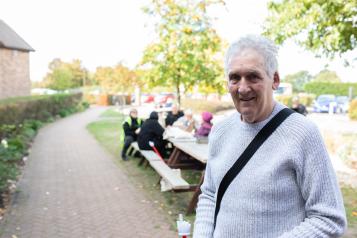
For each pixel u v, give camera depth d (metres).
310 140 1.48
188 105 32.50
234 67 1.56
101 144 13.57
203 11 11.42
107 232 5.09
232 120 1.76
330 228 1.42
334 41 7.30
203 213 1.88
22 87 29.95
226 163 1.65
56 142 14.25
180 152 8.02
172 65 11.49
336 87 47.84
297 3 7.88
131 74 44.81
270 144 1.54
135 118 10.48
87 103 42.59
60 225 5.37
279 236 1.49
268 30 8.69
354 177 7.35
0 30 28.41
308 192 1.47
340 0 6.58
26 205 6.28
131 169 9.08
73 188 7.41
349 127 14.69
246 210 1.54
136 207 6.11
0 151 8.50
